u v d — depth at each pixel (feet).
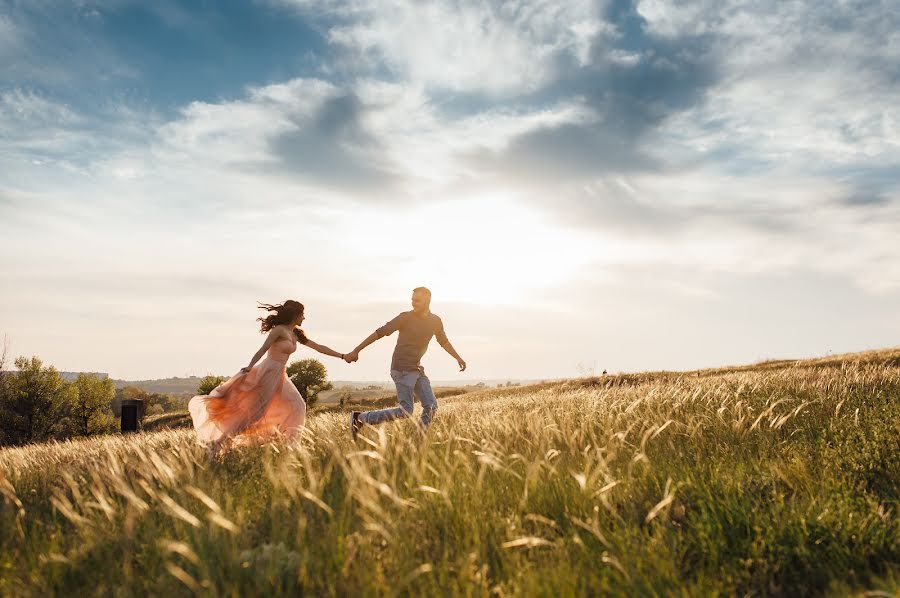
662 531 10.61
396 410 25.46
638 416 22.70
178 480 14.58
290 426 24.84
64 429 149.89
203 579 8.89
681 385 32.30
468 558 9.34
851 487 12.76
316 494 12.45
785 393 26.66
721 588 8.76
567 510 11.75
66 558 10.18
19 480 17.83
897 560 9.68
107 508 11.62
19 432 140.67
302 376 216.74
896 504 11.91
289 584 8.78
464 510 11.58
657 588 8.58
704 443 18.16
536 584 8.34
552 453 15.06
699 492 12.34
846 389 25.57
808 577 9.46
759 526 10.74
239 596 8.70
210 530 10.64
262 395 24.29
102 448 24.84
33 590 9.16
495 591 8.64
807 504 11.78
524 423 20.57
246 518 12.43
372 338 26.43
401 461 15.46
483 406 44.50
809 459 14.97
